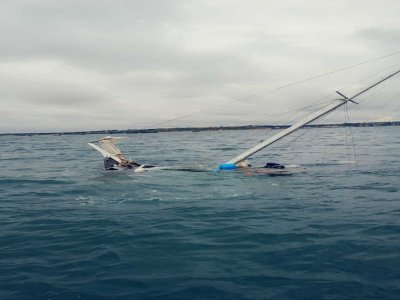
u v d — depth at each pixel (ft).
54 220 57.06
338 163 131.75
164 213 60.18
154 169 112.16
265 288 32.07
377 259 37.73
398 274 34.06
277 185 86.28
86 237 47.73
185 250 42.01
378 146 225.56
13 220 57.67
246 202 68.18
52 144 408.26
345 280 33.17
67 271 36.55
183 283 33.35
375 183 86.63
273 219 55.21
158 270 36.37
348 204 64.80
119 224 53.52
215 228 50.72
